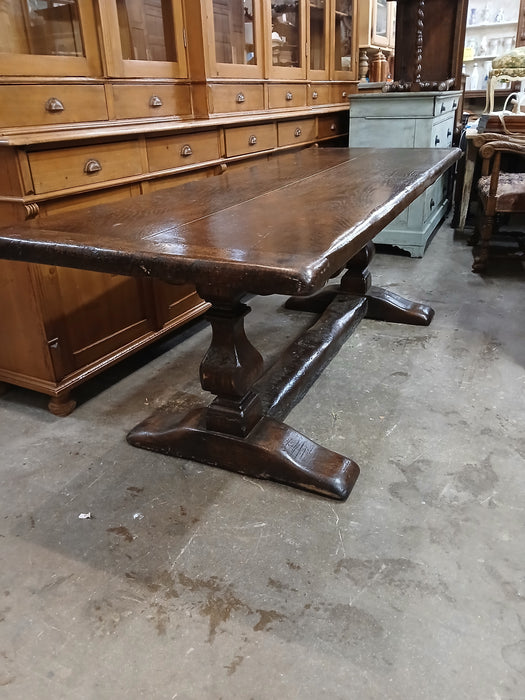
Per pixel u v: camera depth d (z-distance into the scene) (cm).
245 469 147
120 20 196
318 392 186
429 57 377
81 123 182
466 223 394
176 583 115
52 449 162
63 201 170
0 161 155
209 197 163
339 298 238
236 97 255
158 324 213
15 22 164
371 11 419
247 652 100
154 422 164
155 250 106
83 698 93
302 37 307
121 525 132
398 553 120
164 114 220
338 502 136
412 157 228
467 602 108
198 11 222
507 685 92
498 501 134
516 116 302
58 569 120
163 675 97
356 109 337
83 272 178
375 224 128
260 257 99
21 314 170
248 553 122
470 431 162
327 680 94
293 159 243
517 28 502
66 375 179
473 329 230
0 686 96
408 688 93
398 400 180
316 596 110
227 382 139
